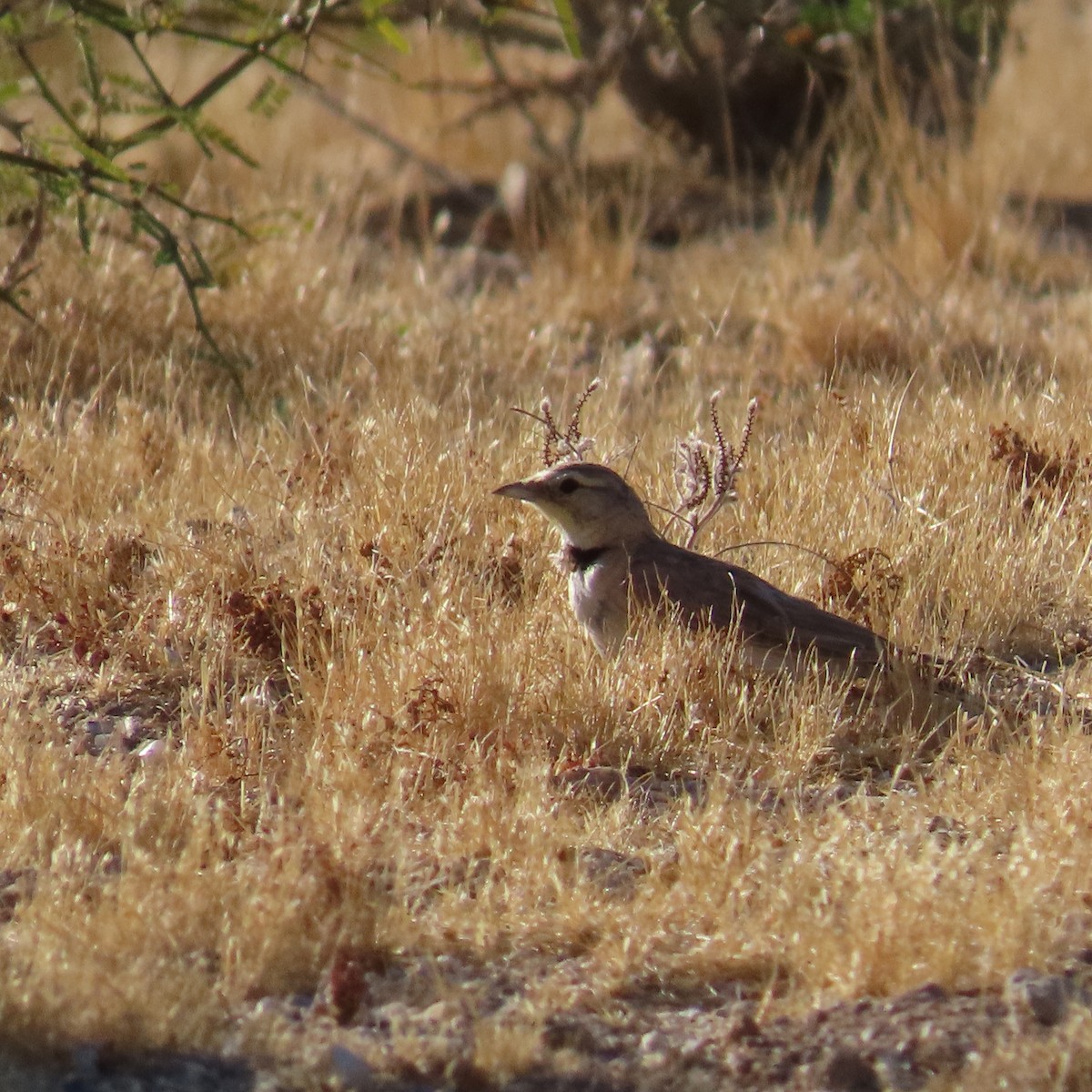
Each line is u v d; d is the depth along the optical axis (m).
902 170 22.28
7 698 9.67
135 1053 6.61
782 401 16.00
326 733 9.27
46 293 16.53
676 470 12.41
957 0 21.06
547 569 11.69
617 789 9.20
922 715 9.95
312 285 18.16
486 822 8.37
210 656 10.55
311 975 7.30
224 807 8.48
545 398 13.30
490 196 24.33
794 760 9.46
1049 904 7.72
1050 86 30.38
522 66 24.02
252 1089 6.46
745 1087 6.63
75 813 8.41
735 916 7.71
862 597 11.28
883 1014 7.07
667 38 22.45
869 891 7.50
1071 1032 6.79
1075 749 9.08
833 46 23.94
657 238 23.48
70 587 11.36
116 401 14.39
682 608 10.49
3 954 7.03
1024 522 12.55
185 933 7.39
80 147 13.30
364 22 13.30
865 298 19.25
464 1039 6.85
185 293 17.25
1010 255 21.61
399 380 15.68
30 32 13.30
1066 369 16.98
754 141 24.98
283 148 24.84
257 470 13.27
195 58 25.77
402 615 10.56
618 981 7.30
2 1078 6.38
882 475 12.91
